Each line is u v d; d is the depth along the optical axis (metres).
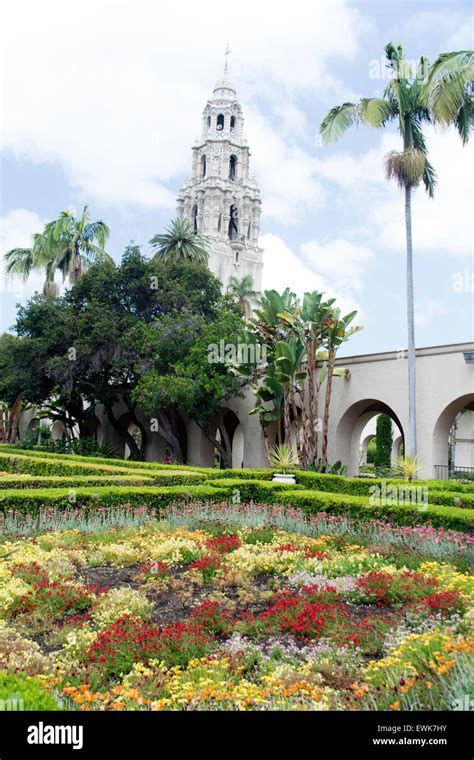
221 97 62.50
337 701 4.00
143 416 30.11
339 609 5.84
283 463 15.79
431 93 16.19
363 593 6.48
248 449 23.67
